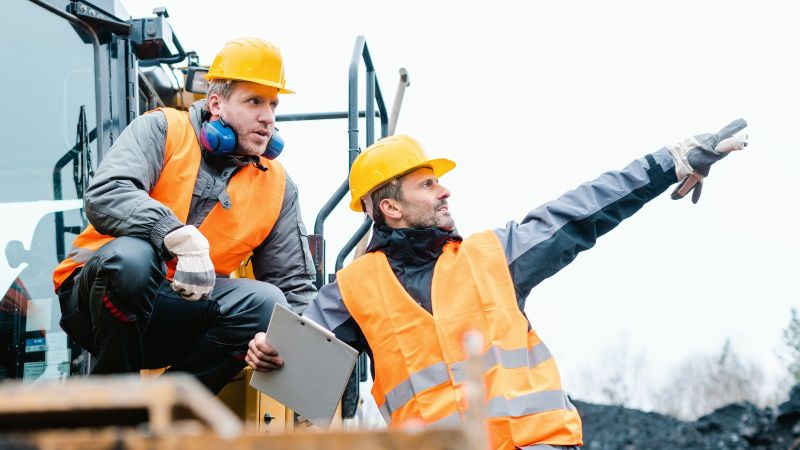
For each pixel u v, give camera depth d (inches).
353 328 142.3
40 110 157.2
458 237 141.6
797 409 380.2
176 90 208.7
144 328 145.1
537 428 126.2
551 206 139.5
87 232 153.0
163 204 150.3
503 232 139.6
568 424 127.7
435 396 131.0
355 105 202.1
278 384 136.6
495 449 125.3
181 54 197.6
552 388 130.3
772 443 378.6
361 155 149.3
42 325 151.8
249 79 156.0
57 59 161.2
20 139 153.3
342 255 201.8
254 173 160.4
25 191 152.3
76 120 162.2
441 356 132.6
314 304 143.6
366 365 207.9
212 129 153.8
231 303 154.6
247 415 177.5
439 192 146.3
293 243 165.3
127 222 141.0
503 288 134.6
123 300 139.3
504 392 127.3
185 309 154.2
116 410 47.3
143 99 197.8
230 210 156.6
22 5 157.2
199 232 141.4
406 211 143.9
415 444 45.9
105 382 46.3
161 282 145.4
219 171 157.6
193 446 44.1
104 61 168.2
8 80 153.7
